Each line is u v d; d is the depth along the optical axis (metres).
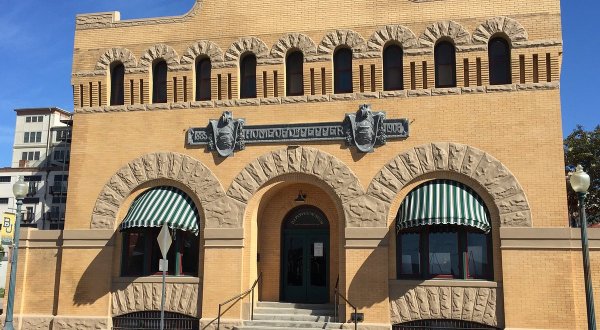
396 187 18.98
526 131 18.41
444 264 18.62
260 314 19.61
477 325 18.03
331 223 20.64
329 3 20.55
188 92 21.17
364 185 19.22
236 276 19.59
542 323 17.36
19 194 18.55
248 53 21.05
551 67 18.58
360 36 20.06
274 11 20.94
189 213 20.12
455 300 18.09
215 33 21.28
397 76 20.00
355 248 18.91
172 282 20.19
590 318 13.70
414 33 19.73
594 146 33.69
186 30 21.55
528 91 18.62
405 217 18.06
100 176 21.27
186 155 20.73
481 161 18.52
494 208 18.31
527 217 17.94
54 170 84.94
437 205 17.78
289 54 20.91
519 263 17.75
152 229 20.88
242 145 20.33
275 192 20.95
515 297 17.61
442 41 19.83
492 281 18.00
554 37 18.66
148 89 21.50
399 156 19.12
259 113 20.45
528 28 18.91
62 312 20.59
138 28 21.95
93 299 20.52
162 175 20.77
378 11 20.11
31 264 21.38
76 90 22.02
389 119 19.39
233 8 21.30
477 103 18.89
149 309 20.17
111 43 22.08
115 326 20.44
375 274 18.66
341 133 19.66
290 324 18.91
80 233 20.95
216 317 19.45
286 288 20.94
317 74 20.23
